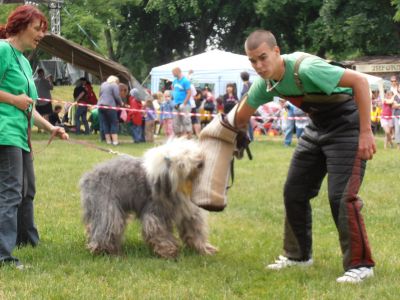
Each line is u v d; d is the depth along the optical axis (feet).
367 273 17.62
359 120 16.75
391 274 18.42
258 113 88.22
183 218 20.88
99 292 16.80
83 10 125.59
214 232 25.03
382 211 29.37
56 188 34.91
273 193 34.40
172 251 20.29
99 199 20.58
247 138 18.74
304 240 19.49
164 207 20.11
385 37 115.65
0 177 18.88
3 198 18.86
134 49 156.76
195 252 21.27
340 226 17.53
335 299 16.17
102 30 137.69
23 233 21.76
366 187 36.40
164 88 94.27
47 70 133.18
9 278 17.98
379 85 91.50
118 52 159.94
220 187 18.54
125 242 22.67
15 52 19.24
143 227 20.38
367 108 16.46
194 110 71.26
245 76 66.39
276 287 17.52
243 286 17.51
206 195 18.42
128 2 139.85
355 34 112.68
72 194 33.14
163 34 153.89
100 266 19.25
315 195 19.21
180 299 16.21
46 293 16.65
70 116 86.69
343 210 17.35
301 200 19.01
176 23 138.72
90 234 20.93
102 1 132.05
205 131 18.81
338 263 20.10
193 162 18.66
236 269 19.24
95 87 140.97
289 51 133.59
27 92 19.52
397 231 25.36
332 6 114.42
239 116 18.45
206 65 90.89
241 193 34.27
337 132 17.40
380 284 17.17
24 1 89.10
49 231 24.63
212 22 146.10
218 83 90.12
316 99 17.15
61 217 27.43
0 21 113.91
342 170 17.33
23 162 20.22
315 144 18.20
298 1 123.85
